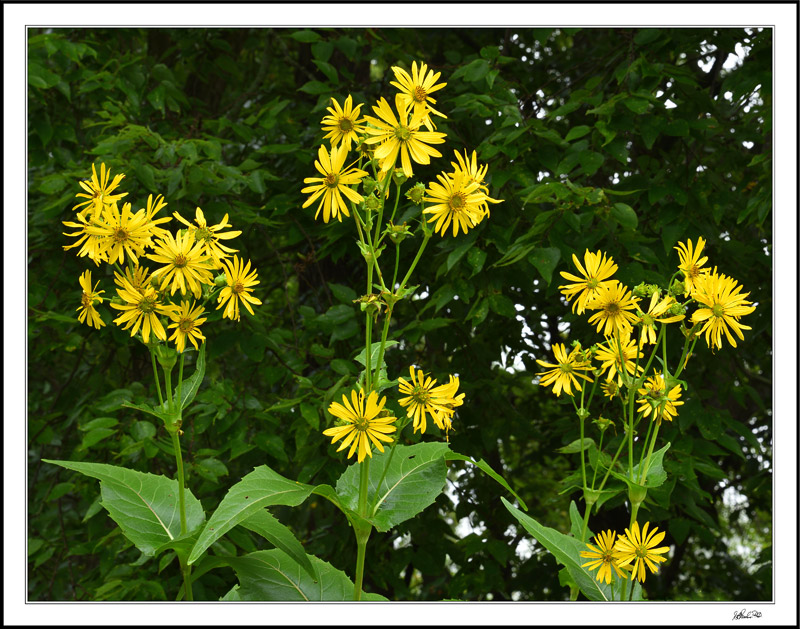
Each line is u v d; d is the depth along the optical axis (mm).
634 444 3398
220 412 3525
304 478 3320
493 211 3502
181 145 3646
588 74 4668
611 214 3258
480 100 3598
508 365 4590
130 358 4551
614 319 2012
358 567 1935
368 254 1799
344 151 1821
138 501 1987
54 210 3787
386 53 4500
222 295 1917
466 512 4430
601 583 2018
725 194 3723
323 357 3900
